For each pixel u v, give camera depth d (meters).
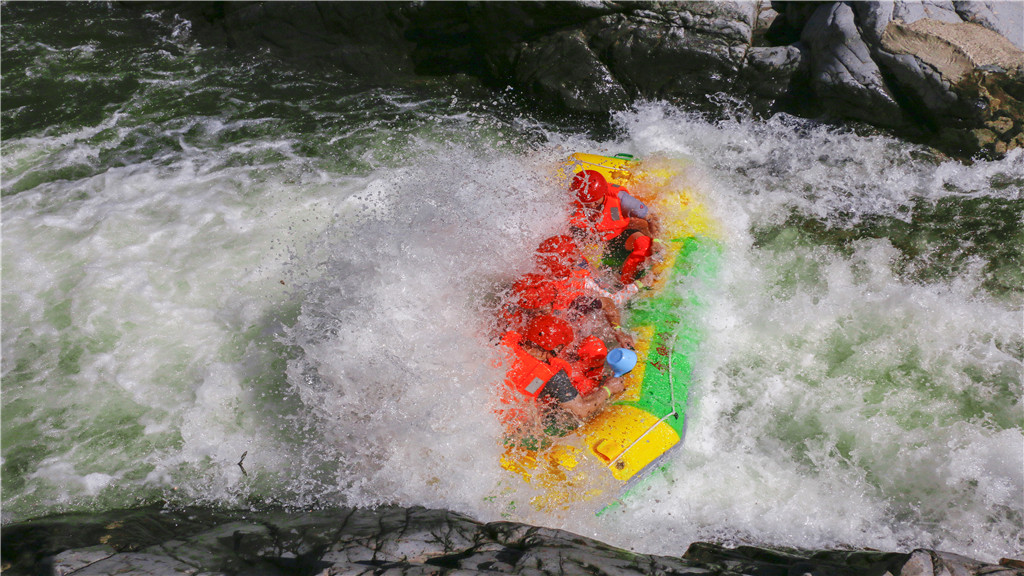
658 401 4.15
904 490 4.17
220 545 3.44
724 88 7.22
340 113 7.61
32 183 6.59
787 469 4.33
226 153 7.05
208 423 4.56
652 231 5.12
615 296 4.73
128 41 8.73
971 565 3.10
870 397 4.67
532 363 4.03
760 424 4.58
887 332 5.05
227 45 8.68
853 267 5.62
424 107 7.71
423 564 3.16
